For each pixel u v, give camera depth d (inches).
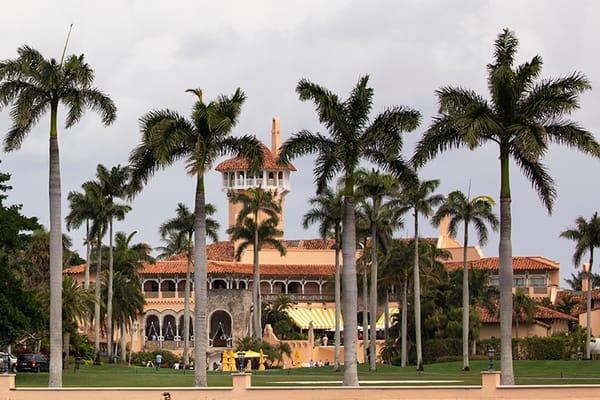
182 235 5032.0
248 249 6658.5
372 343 4274.1
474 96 2502.5
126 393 2405.3
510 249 2495.1
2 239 3149.6
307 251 6673.2
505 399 2247.8
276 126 7229.3
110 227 4842.5
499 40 2516.0
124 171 4827.8
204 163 2613.2
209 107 2628.0
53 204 2679.6
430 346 5177.2
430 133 2536.9
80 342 4589.1
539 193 2561.5
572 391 2219.5
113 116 2728.8
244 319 6097.4
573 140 2472.9
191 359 5693.9
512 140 2485.2
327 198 4434.1
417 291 4338.1
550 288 6437.0
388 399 2304.4
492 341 5236.2
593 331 5826.8
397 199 4466.0
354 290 2600.9
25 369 3580.2
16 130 2728.8
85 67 2682.1
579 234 4758.9
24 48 2664.9
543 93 2468.0
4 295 3171.8
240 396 2363.4
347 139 2632.9
